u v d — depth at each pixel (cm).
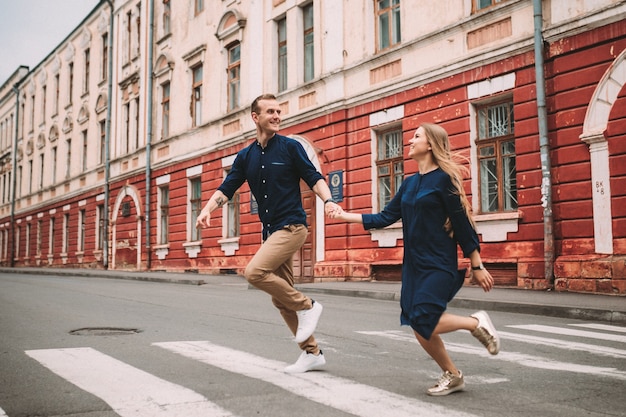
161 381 424
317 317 448
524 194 1189
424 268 368
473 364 497
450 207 368
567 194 1121
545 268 1134
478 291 1129
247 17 2047
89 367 476
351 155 1606
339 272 1588
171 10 2538
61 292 1331
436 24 1398
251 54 2014
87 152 3297
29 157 4238
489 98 1270
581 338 648
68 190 3531
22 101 4472
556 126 1146
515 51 1216
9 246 4525
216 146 2159
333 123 1653
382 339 632
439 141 377
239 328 713
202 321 782
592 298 973
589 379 437
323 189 427
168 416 336
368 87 1570
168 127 2555
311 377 438
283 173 440
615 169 1054
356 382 421
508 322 799
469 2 1335
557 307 868
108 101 3012
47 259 3788
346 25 1647
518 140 1205
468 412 342
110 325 742
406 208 379
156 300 1109
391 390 397
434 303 361
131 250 2716
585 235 1091
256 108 450
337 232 1619
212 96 2231
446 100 1356
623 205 1041
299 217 443
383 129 1538
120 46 2961
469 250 373
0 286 1579
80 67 3472
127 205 2748
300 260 1755
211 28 2252
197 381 424
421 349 569
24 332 681
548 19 1173
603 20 1080
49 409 353
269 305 1003
